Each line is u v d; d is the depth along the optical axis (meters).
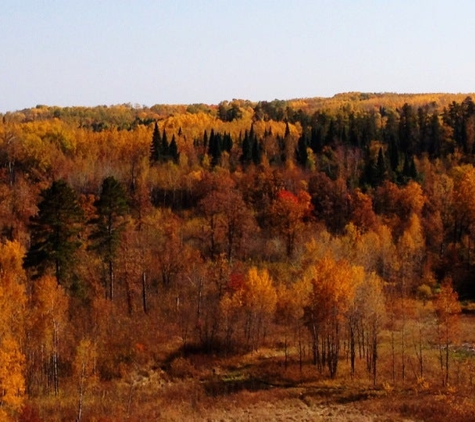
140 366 61.53
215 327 69.75
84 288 68.94
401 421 46.25
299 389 54.91
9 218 95.56
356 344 67.81
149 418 47.47
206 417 48.31
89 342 54.34
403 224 100.50
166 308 75.62
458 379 54.22
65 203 60.38
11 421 41.56
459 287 89.31
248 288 67.06
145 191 105.75
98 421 45.75
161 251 84.31
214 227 95.88
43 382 53.84
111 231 69.06
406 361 60.09
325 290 56.91
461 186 101.62
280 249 95.12
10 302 50.12
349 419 47.22
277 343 69.94
